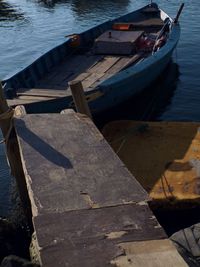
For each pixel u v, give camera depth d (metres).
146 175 9.21
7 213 8.84
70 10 31.95
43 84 13.48
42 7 33.75
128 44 15.56
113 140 10.85
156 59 13.81
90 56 15.86
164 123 11.55
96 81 13.38
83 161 5.71
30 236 7.92
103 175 5.36
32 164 5.65
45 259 3.95
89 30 17.83
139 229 4.30
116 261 3.88
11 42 24.64
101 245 4.09
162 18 20.59
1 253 7.09
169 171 9.28
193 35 22.11
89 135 6.49
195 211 8.44
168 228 8.16
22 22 29.33
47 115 7.24
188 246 6.82
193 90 15.44
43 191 5.02
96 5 32.69
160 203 8.29
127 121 11.77
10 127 7.14
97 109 12.12
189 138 10.70
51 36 25.55
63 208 4.68
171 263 3.82
